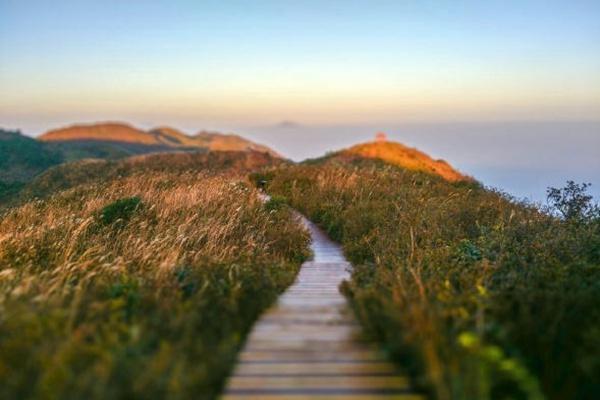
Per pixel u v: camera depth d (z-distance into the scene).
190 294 7.79
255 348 5.98
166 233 11.60
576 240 10.11
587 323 5.88
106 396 4.30
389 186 20.34
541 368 5.21
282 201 18.94
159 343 5.54
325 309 7.73
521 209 15.62
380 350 5.82
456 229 12.50
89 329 5.77
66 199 18.52
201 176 22.66
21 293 7.32
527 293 6.93
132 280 8.03
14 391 4.58
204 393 4.68
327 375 5.21
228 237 12.45
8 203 30.75
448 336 5.55
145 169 37.88
